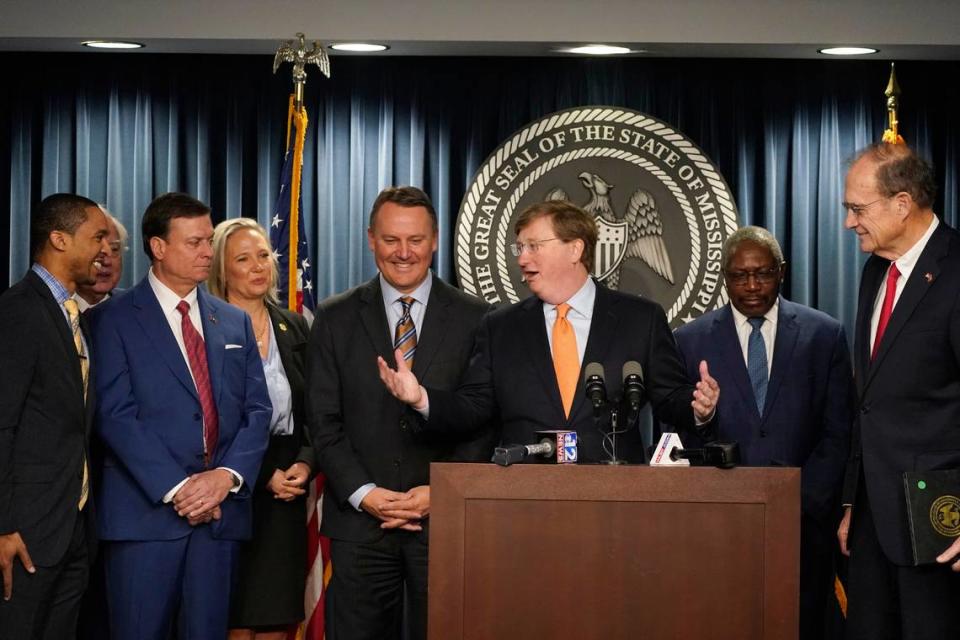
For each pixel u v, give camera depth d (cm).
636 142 562
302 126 521
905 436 346
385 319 419
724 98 577
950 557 334
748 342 449
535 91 577
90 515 392
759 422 436
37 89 576
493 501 308
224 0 543
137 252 573
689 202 559
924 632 342
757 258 438
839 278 575
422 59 578
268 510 451
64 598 385
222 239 467
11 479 371
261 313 470
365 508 402
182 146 577
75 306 390
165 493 392
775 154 576
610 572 305
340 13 544
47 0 538
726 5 541
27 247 575
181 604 403
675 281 557
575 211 389
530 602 306
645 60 577
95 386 397
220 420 410
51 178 575
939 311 343
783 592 301
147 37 541
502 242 560
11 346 372
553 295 387
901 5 538
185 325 412
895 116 526
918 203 347
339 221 579
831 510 434
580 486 306
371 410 412
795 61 577
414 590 406
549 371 382
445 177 577
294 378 464
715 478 304
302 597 460
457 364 415
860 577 361
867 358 361
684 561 304
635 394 330
